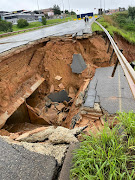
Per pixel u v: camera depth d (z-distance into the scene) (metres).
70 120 7.41
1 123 7.20
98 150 2.65
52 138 3.82
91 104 6.90
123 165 2.27
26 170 2.90
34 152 3.35
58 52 12.71
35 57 12.09
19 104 8.61
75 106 7.95
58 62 12.44
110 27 16.86
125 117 3.49
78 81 11.71
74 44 12.81
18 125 8.75
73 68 11.93
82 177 2.28
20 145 3.60
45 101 11.41
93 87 8.55
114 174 2.08
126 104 6.61
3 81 8.20
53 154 3.27
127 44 16.16
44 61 12.34
